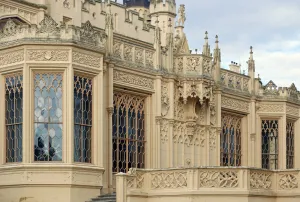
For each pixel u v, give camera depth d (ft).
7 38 102.27
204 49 126.82
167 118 122.42
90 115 104.12
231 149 140.05
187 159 125.90
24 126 99.04
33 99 99.96
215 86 132.87
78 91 102.01
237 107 140.77
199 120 128.26
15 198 98.84
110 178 108.88
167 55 123.85
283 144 145.48
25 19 114.93
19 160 100.48
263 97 145.69
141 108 120.06
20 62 100.22
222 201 91.25
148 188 95.35
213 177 92.02
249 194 91.30
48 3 119.75
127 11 148.87
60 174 98.58
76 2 126.00
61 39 100.12
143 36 153.17
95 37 104.83
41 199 97.86
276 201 95.71
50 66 99.86
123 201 91.97
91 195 101.24
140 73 117.80
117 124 114.52
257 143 144.77
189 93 123.95
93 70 103.86
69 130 99.60
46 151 99.66
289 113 147.84
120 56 114.32
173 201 92.89
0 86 102.68
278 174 96.22
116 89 113.70
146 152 119.85
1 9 111.14
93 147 103.91
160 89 120.98
